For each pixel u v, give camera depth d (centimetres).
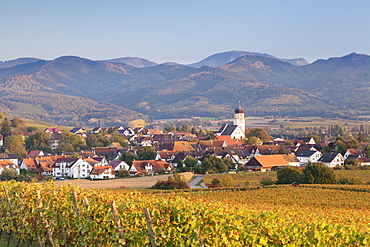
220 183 8444
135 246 2134
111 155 17625
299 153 15638
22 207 2748
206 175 11175
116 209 2161
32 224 2719
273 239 2236
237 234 2128
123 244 2136
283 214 3234
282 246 2236
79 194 2573
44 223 2578
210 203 2458
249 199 5856
